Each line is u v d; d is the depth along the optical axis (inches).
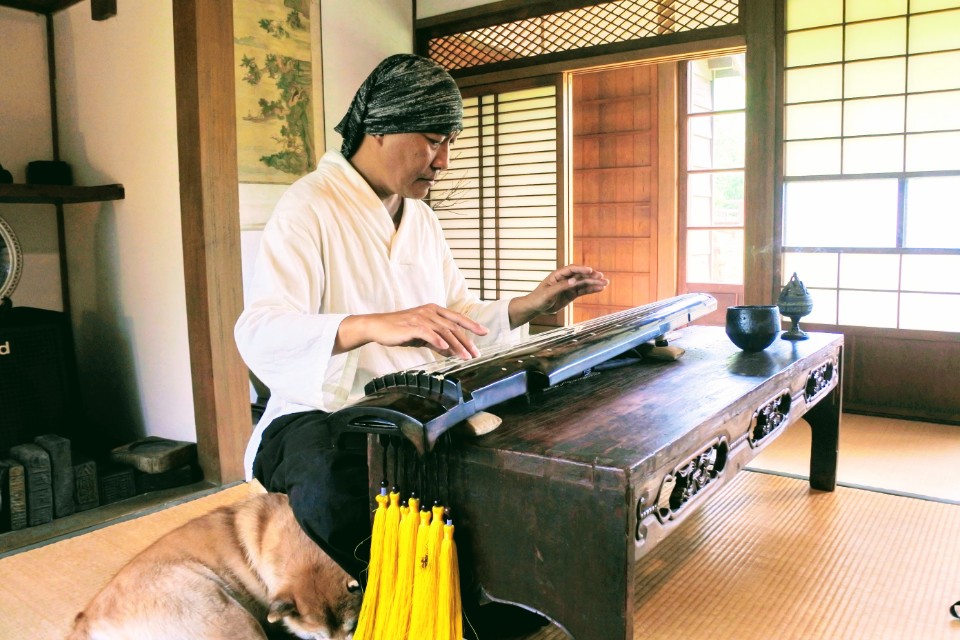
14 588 88.4
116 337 154.0
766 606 74.4
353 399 65.7
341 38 200.1
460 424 49.5
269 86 180.7
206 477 133.6
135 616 63.0
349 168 68.4
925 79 157.3
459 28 216.4
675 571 82.7
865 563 84.3
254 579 65.8
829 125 168.7
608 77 271.6
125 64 140.6
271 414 70.3
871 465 128.3
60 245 163.8
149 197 140.3
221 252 128.0
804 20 168.2
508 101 214.7
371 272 68.4
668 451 48.1
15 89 155.4
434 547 48.2
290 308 60.2
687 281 278.5
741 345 88.4
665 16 180.5
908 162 161.0
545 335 72.2
